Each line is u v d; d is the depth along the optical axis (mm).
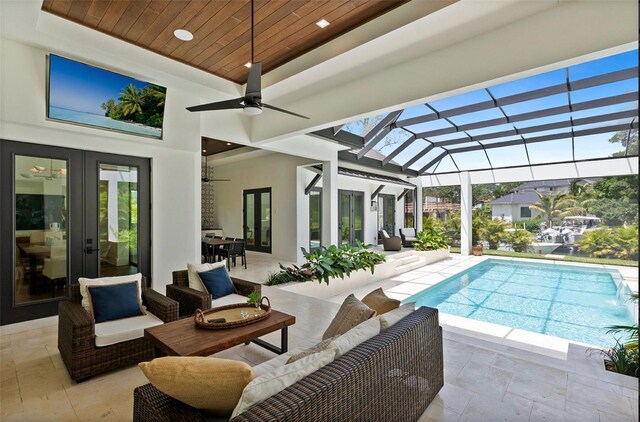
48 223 4078
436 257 10922
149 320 3031
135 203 4848
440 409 2271
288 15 3277
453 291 7258
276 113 5648
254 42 3809
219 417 1489
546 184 11172
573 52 2793
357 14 3289
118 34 3635
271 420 1141
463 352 3244
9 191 3779
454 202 13219
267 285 6035
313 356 1557
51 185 4098
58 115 3854
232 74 4664
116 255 4672
